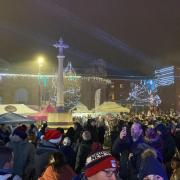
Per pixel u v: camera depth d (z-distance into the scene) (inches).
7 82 3538.4
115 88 4702.3
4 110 1033.5
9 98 3572.8
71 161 373.4
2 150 202.5
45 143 298.7
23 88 3565.5
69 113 1101.1
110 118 1381.6
